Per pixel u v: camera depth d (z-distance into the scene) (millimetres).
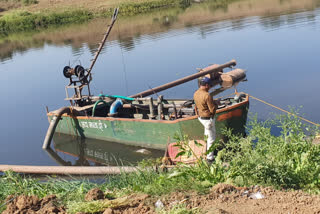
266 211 3623
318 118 9867
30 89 17500
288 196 3947
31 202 4684
